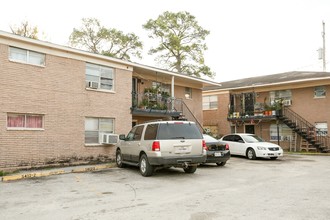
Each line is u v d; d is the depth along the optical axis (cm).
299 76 2841
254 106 2867
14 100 1338
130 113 1850
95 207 694
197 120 2584
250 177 1112
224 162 1470
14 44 1353
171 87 2252
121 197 794
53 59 1497
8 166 1302
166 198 774
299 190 855
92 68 1683
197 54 3703
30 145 1381
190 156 1109
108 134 1667
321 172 1237
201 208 668
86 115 1619
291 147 2697
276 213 619
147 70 2020
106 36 3569
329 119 2536
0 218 619
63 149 1505
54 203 738
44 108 1444
